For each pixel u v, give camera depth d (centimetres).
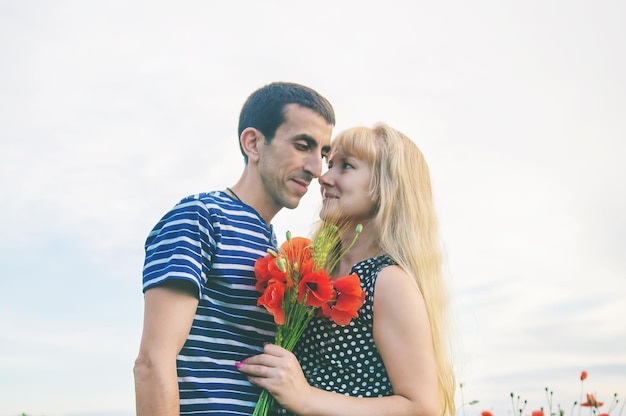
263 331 238
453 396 261
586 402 384
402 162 261
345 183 261
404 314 234
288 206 254
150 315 219
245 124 259
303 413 221
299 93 253
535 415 378
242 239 240
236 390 225
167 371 212
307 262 237
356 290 232
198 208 232
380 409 223
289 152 248
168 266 219
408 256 253
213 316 228
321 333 243
